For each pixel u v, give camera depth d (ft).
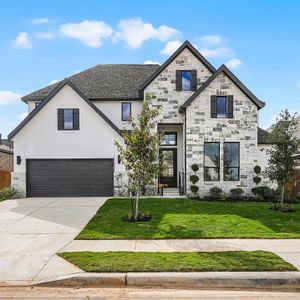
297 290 21.12
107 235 34.04
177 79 70.59
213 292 20.71
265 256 25.89
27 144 67.41
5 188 66.85
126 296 20.03
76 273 22.56
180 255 26.21
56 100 67.82
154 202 56.44
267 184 65.92
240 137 66.80
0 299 19.65
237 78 66.13
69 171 67.82
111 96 74.02
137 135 41.78
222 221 40.70
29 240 32.48
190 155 66.13
